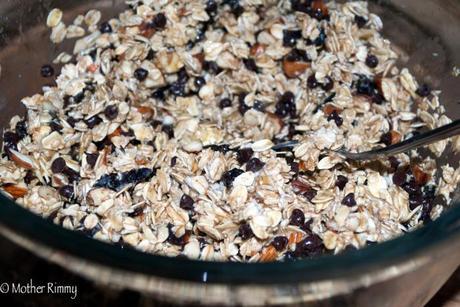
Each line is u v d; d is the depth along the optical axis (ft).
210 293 0.98
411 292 1.12
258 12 1.65
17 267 1.07
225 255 1.33
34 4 1.49
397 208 1.39
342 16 1.61
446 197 1.37
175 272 0.98
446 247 1.04
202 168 1.44
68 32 1.57
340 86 1.57
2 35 1.45
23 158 1.43
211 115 1.58
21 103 1.51
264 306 1.01
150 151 1.48
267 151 1.46
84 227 1.37
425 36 1.52
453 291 1.46
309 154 1.43
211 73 1.62
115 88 1.54
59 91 1.54
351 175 1.43
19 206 1.03
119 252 0.99
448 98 1.47
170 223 1.37
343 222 1.35
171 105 1.59
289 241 1.34
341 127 1.51
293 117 1.58
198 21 1.62
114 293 1.03
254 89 1.60
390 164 1.46
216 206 1.36
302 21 1.61
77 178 1.44
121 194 1.40
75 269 1.01
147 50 1.59
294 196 1.38
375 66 1.59
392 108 1.54
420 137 1.32
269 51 1.61
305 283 0.98
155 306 1.04
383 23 1.59
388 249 1.01
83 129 1.49
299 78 1.61
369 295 1.06
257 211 1.34
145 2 1.62
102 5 1.60
